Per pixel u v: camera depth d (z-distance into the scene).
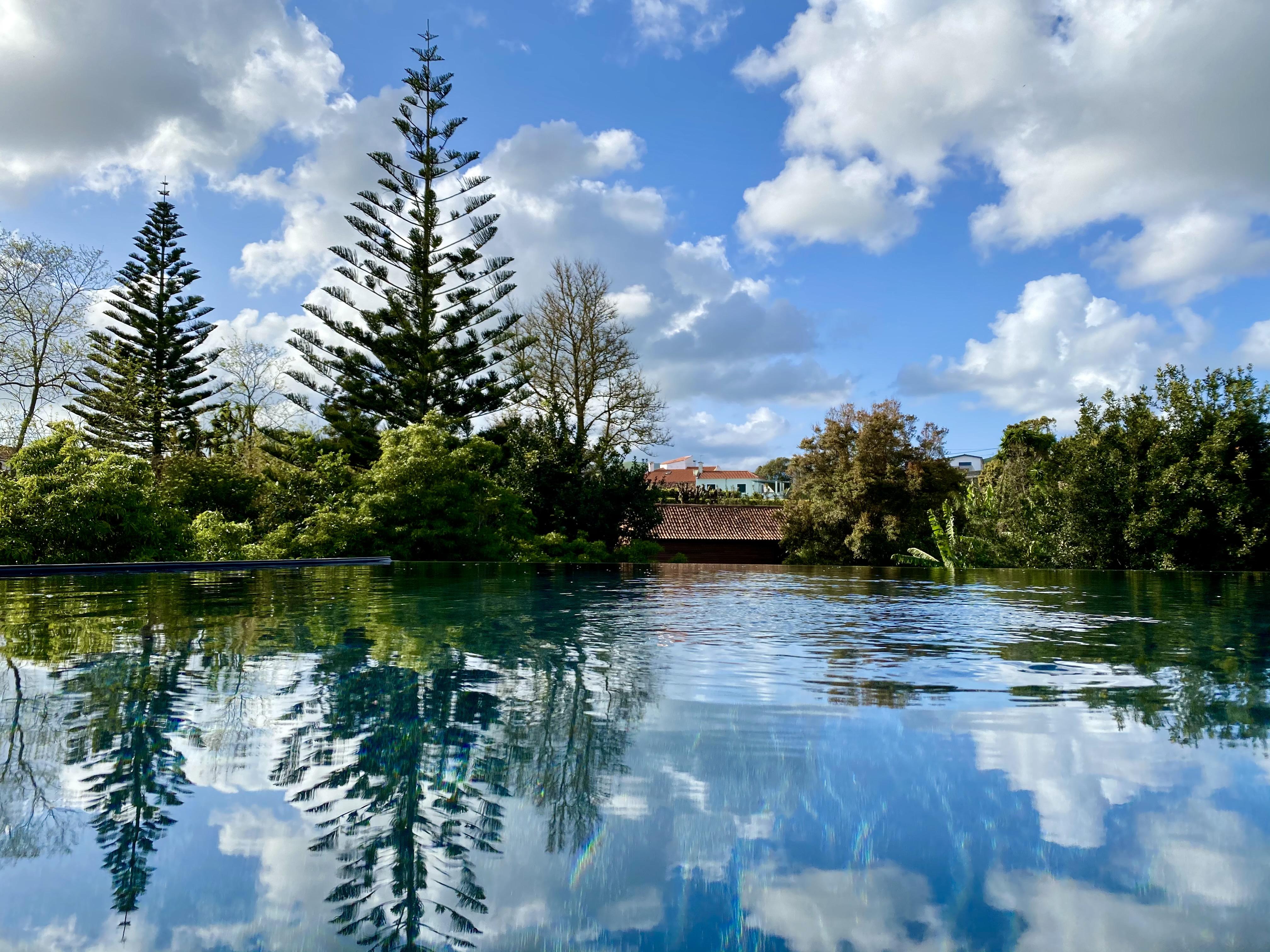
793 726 1.17
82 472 7.50
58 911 0.57
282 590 3.90
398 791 0.86
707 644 2.10
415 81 17.59
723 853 0.71
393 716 1.21
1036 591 4.80
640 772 0.94
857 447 24.05
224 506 11.07
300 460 13.22
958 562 15.66
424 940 0.53
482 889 0.62
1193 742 1.09
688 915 0.58
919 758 0.99
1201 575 7.81
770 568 10.57
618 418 24.05
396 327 17.80
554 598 3.65
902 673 1.64
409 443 11.59
